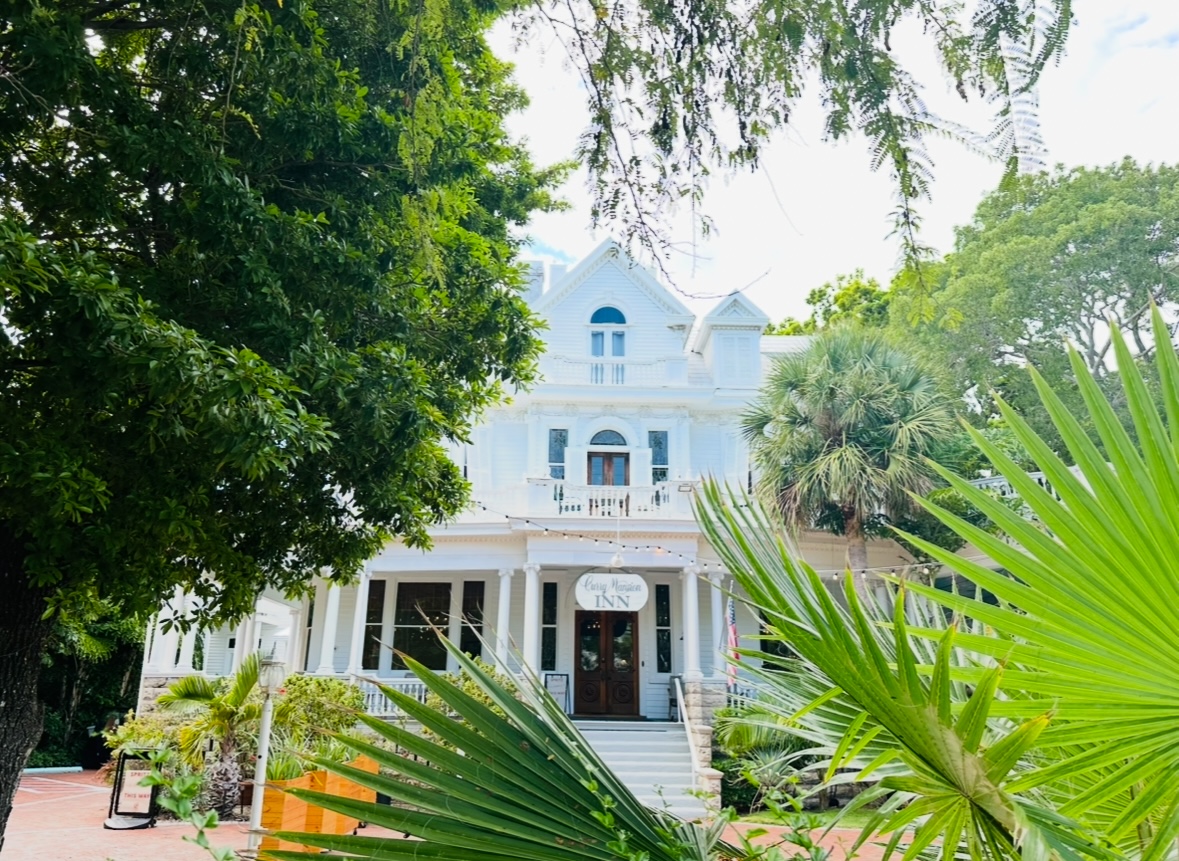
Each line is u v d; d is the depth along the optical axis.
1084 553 1.66
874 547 17.67
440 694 1.92
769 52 2.75
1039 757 2.36
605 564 16.81
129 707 21.92
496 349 8.47
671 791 13.78
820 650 1.60
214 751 12.75
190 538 5.38
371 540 7.89
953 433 16.84
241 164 6.04
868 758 2.21
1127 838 2.25
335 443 6.46
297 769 10.62
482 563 17.36
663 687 18.05
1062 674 1.73
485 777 1.88
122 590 5.30
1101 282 21.97
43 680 21.09
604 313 21.03
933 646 2.75
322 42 6.15
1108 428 1.67
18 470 4.45
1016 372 21.75
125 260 6.40
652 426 19.83
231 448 4.73
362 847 1.75
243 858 1.63
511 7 3.09
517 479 19.58
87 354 4.55
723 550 1.90
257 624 17.23
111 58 6.65
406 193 6.44
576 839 1.87
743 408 19.91
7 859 9.23
